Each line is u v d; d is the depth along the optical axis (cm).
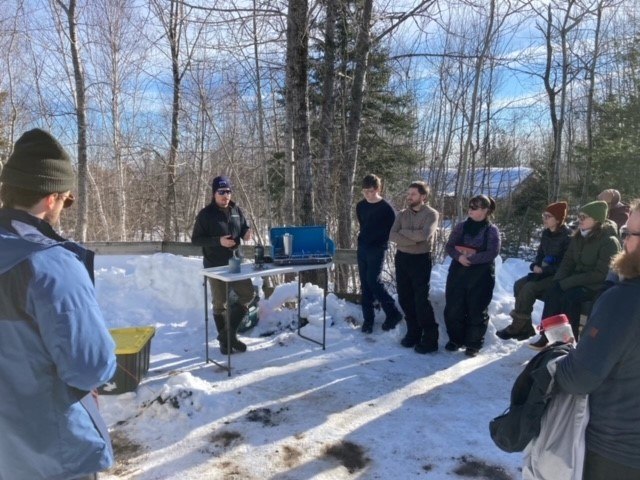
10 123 1548
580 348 160
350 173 905
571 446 171
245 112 1114
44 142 161
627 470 159
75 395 158
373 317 549
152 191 1930
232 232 482
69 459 157
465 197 1630
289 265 470
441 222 1341
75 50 1276
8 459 153
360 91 883
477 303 482
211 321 574
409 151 1543
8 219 154
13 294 146
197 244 474
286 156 725
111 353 157
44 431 153
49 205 164
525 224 2084
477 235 482
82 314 149
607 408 162
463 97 1537
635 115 1656
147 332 438
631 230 158
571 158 1995
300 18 664
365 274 536
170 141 1549
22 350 149
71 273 151
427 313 491
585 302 432
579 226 449
